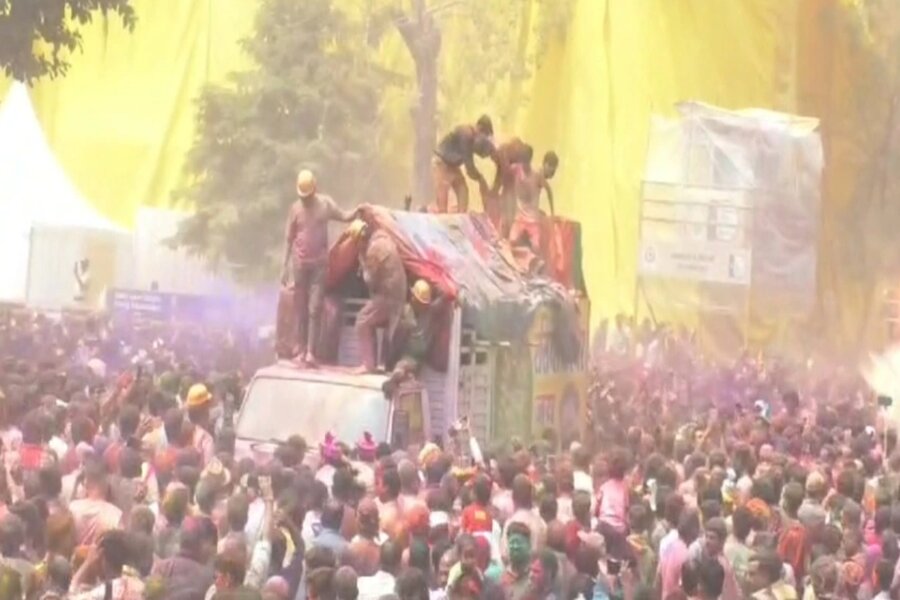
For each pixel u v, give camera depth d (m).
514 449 23.06
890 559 16.94
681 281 56.25
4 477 16.83
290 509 15.15
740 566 17.02
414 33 67.44
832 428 32.97
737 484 21.94
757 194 54.38
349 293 26.42
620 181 80.44
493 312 27.62
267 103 63.00
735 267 53.22
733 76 82.75
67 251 49.22
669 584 16.42
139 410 21.73
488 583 14.04
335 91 64.00
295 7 63.72
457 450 24.48
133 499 16.70
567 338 30.81
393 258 25.78
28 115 49.62
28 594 12.71
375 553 14.88
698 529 16.58
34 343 38.88
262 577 14.44
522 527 15.02
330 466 20.47
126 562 13.09
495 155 31.05
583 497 17.41
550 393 30.19
